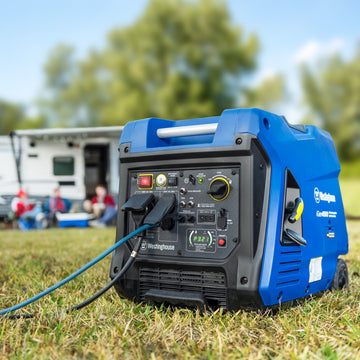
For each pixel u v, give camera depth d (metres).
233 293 1.26
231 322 1.26
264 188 1.28
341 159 21.20
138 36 19.03
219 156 1.29
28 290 1.69
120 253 1.43
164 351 1.10
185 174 1.35
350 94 21.78
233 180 1.28
